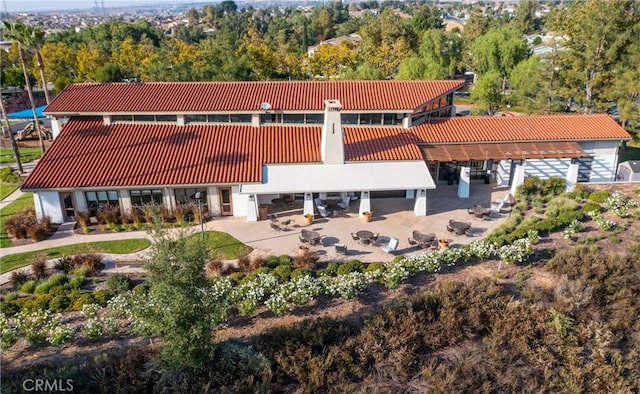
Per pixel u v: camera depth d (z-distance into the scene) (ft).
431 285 97.40
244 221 130.11
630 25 183.62
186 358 67.67
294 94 155.12
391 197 146.20
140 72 300.61
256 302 90.22
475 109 236.22
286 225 127.03
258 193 122.72
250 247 115.75
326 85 161.27
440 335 81.82
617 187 144.87
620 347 84.07
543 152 143.33
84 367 73.41
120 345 81.35
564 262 102.42
